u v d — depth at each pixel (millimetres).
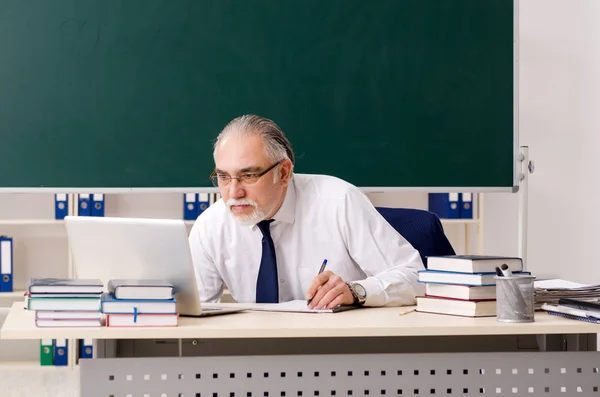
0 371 4453
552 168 4715
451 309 1921
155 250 1882
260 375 1791
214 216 2520
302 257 2451
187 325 1745
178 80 3590
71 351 4465
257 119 2234
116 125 3576
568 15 4691
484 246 4770
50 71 3553
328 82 3617
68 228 2035
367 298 2074
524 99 4703
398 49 3629
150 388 1771
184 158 3594
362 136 3625
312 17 3609
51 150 3555
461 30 3639
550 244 4727
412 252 2398
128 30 3570
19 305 2131
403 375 1828
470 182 3652
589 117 4707
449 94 3641
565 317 1883
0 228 4715
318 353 2033
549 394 1867
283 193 2375
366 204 2459
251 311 2014
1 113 3543
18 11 3533
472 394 1848
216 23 3588
